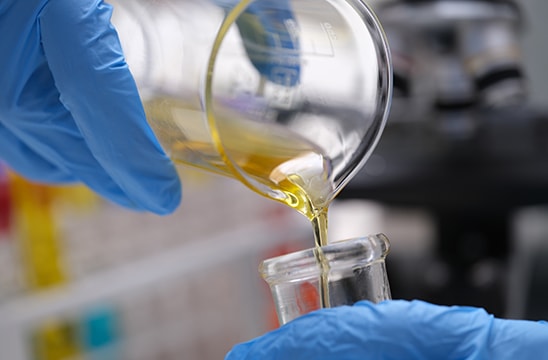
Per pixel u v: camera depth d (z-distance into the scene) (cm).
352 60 30
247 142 29
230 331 74
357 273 28
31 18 32
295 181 30
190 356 72
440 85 58
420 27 57
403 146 60
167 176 33
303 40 29
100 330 62
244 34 28
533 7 79
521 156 57
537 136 58
